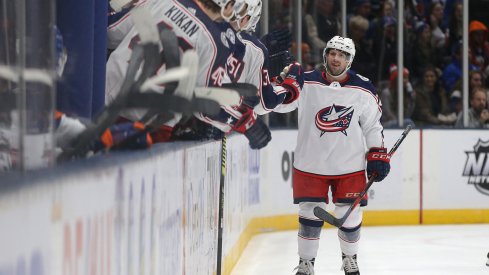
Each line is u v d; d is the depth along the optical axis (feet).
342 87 51.39
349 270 53.11
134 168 21.44
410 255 66.85
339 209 52.47
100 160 19.38
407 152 88.58
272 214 80.64
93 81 29.48
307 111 51.80
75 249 16.24
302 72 42.70
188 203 31.60
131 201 21.20
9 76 18.58
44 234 14.44
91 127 22.00
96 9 29.12
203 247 36.73
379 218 88.02
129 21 32.22
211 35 31.89
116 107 21.91
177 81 23.79
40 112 18.67
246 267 58.75
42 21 19.15
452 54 101.24
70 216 15.89
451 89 100.37
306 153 51.93
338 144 51.49
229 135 52.60
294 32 87.15
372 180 51.75
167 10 31.48
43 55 19.08
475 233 81.97
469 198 90.43
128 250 20.89
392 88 97.04
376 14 98.22
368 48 98.53
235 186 58.08
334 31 92.12
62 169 16.46
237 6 32.58
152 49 22.57
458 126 92.63
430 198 89.40
